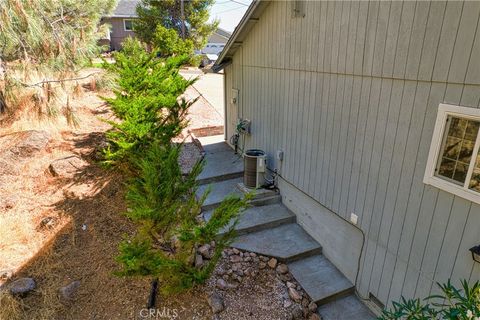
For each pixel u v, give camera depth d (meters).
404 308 3.04
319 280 4.99
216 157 8.50
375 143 4.14
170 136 6.61
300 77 5.58
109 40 26.70
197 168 4.97
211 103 13.70
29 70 6.97
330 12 4.61
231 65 8.52
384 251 4.23
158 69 8.81
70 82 7.68
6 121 7.81
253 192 4.21
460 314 2.53
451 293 2.83
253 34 6.98
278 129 6.57
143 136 6.00
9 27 6.02
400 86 3.66
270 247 5.52
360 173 4.48
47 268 4.84
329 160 5.11
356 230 4.73
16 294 4.32
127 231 5.49
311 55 5.18
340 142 4.80
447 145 3.25
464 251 3.19
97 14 8.62
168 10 24.31
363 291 4.72
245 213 6.32
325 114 5.06
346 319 4.48
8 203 5.84
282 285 4.87
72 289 4.50
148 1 24.02
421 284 3.74
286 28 5.75
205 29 24.72
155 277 4.12
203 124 11.06
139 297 4.41
